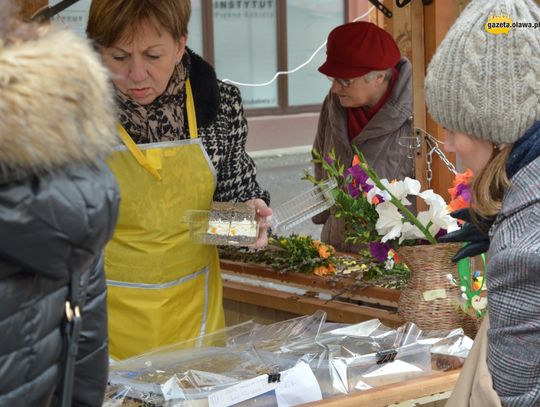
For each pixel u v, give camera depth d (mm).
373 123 3363
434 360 2076
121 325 2496
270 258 3025
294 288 3059
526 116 1440
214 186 2533
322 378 1943
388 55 3297
